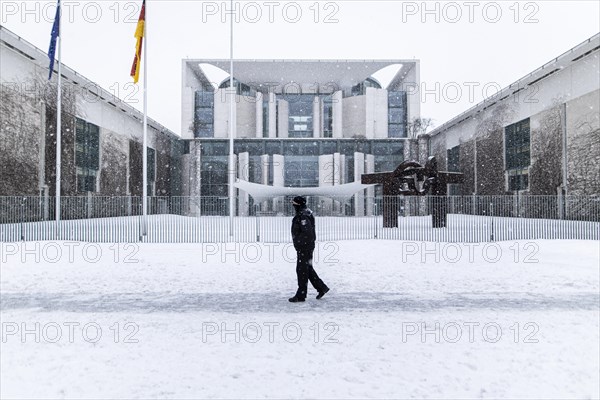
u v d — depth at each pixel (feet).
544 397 11.93
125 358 14.83
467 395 12.03
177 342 16.49
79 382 12.91
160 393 12.14
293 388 12.43
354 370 13.75
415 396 11.95
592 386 12.58
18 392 12.27
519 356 14.98
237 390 12.30
